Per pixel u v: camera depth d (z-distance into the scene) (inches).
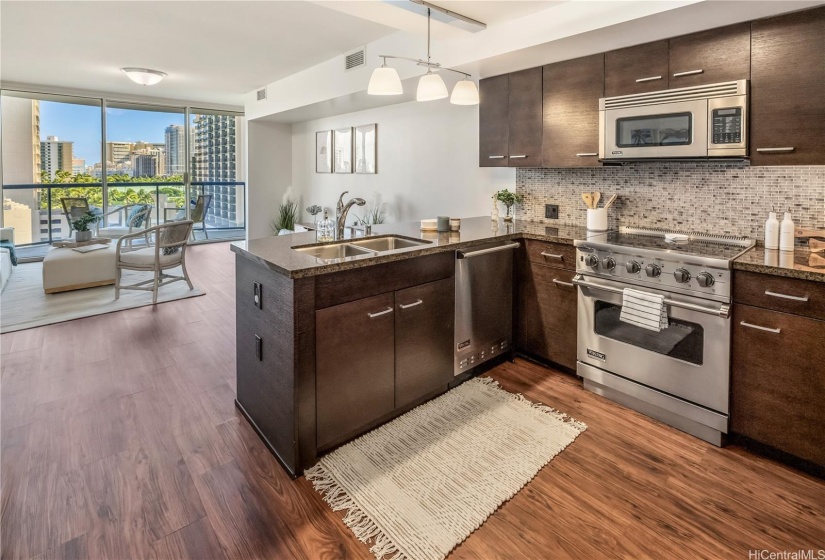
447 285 105.3
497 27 115.4
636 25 91.6
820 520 68.8
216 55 178.7
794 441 79.4
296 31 150.3
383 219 211.0
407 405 100.6
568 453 86.1
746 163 96.8
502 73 134.0
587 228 123.3
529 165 128.9
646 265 95.0
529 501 73.5
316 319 79.8
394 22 112.5
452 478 78.8
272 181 281.4
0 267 190.7
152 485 76.0
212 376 117.6
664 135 99.2
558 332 117.3
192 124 302.4
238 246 97.5
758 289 80.8
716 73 92.0
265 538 65.5
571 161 118.7
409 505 72.3
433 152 183.0
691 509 71.4
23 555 61.3
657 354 95.6
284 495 74.4
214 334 147.8
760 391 82.5
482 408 102.3
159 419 96.9
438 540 65.2
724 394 86.0
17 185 249.1
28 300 181.0
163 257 187.0
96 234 242.1
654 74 101.2
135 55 180.4
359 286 86.3
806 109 81.7
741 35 88.2
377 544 64.6
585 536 66.2
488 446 88.0
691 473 80.1
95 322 157.9
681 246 98.6
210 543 64.3
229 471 80.1
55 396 105.7
